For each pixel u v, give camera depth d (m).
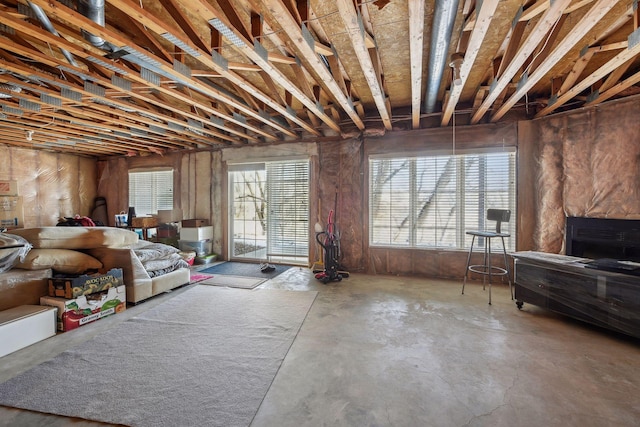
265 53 2.38
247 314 3.02
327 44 2.73
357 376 1.94
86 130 4.55
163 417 1.56
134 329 2.66
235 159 5.74
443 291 3.81
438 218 4.53
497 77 2.83
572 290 2.71
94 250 3.41
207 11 1.78
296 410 1.62
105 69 2.79
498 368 2.03
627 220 2.96
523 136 4.04
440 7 1.87
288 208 5.40
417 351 2.26
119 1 1.68
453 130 4.29
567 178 3.67
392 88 3.85
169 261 3.91
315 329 2.66
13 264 2.71
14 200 5.34
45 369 2.01
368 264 4.86
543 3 1.90
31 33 1.93
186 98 3.26
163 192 6.37
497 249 4.24
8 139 4.94
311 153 5.18
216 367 2.04
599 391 1.78
